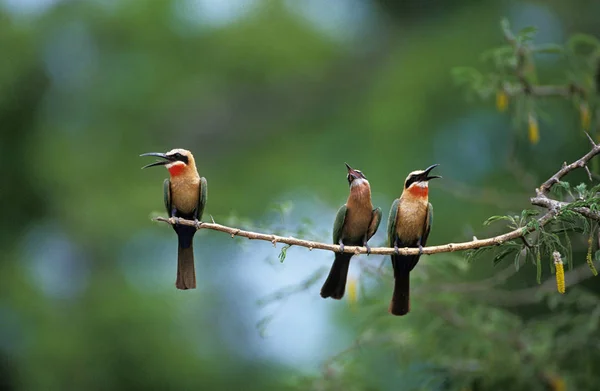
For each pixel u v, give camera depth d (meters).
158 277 18.89
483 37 19.64
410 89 19.89
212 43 22.23
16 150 20.19
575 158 15.41
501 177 17.42
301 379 11.19
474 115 18.69
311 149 21.55
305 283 10.48
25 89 20.48
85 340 17.61
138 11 21.77
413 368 11.57
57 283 19.16
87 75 21.36
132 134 21.33
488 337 10.64
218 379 17.45
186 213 10.15
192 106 22.41
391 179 18.92
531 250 7.46
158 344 17.42
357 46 23.28
